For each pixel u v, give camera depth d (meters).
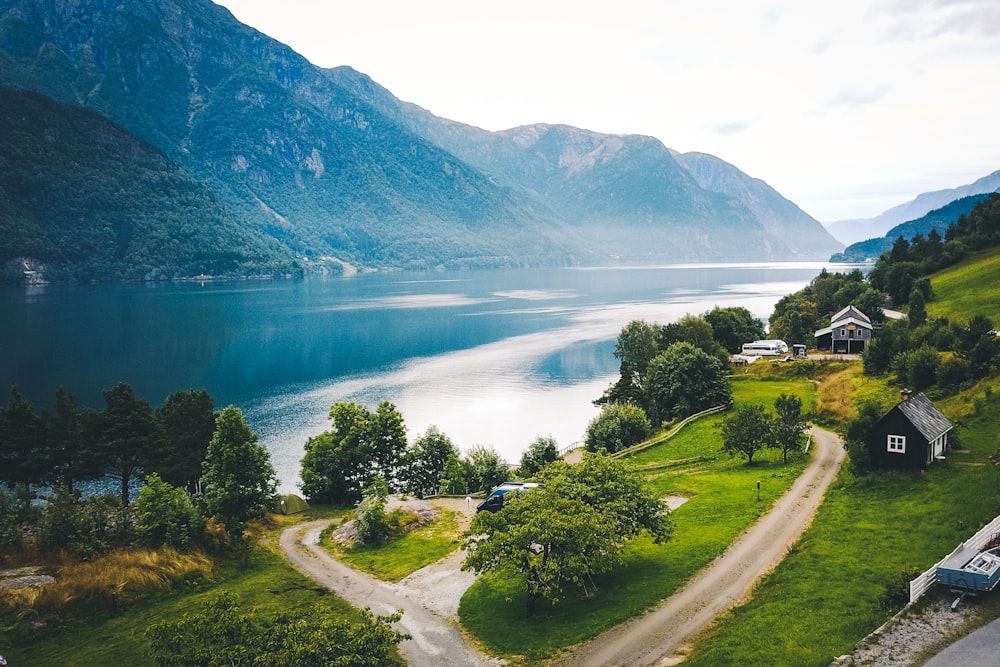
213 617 33.44
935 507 50.56
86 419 77.06
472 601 48.94
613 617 42.56
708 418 104.69
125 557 54.19
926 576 37.06
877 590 39.03
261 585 54.12
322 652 30.95
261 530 71.12
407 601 50.12
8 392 149.62
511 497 52.16
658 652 37.88
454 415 134.00
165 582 53.22
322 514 79.25
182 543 57.78
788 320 166.88
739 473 74.44
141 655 42.59
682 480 74.12
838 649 33.19
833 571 42.81
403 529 67.06
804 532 52.56
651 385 115.00
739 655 34.66
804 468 71.81
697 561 49.34
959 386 81.31
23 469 75.25
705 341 134.12
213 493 64.56
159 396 148.00
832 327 141.25
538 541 45.84
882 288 195.75
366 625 33.12
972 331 89.81
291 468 104.38
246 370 178.75
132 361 187.88
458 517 71.31
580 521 44.81
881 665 31.16
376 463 95.56
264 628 34.34
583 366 180.75
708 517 59.12
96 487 97.44
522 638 42.12
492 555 45.06
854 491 59.47
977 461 59.91
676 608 42.81
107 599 49.66
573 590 48.16
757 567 47.44
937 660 30.70
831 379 115.31
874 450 62.62
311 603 50.28
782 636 35.72
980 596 35.75
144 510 58.06
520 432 122.12
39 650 43.75
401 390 156.12
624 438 99.00
